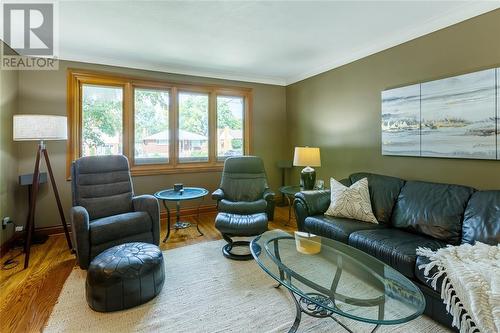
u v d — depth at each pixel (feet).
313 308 5.84
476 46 7.53
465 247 5.84
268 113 15.99
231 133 15.37
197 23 8.62
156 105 13.32
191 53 11.39
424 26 8.71
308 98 14.46
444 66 8.30
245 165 12.17
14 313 5.96
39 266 8.33
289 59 12.31
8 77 9.65
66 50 10.80
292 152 15.93
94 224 7.89
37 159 8.81
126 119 12.50
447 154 8.20
